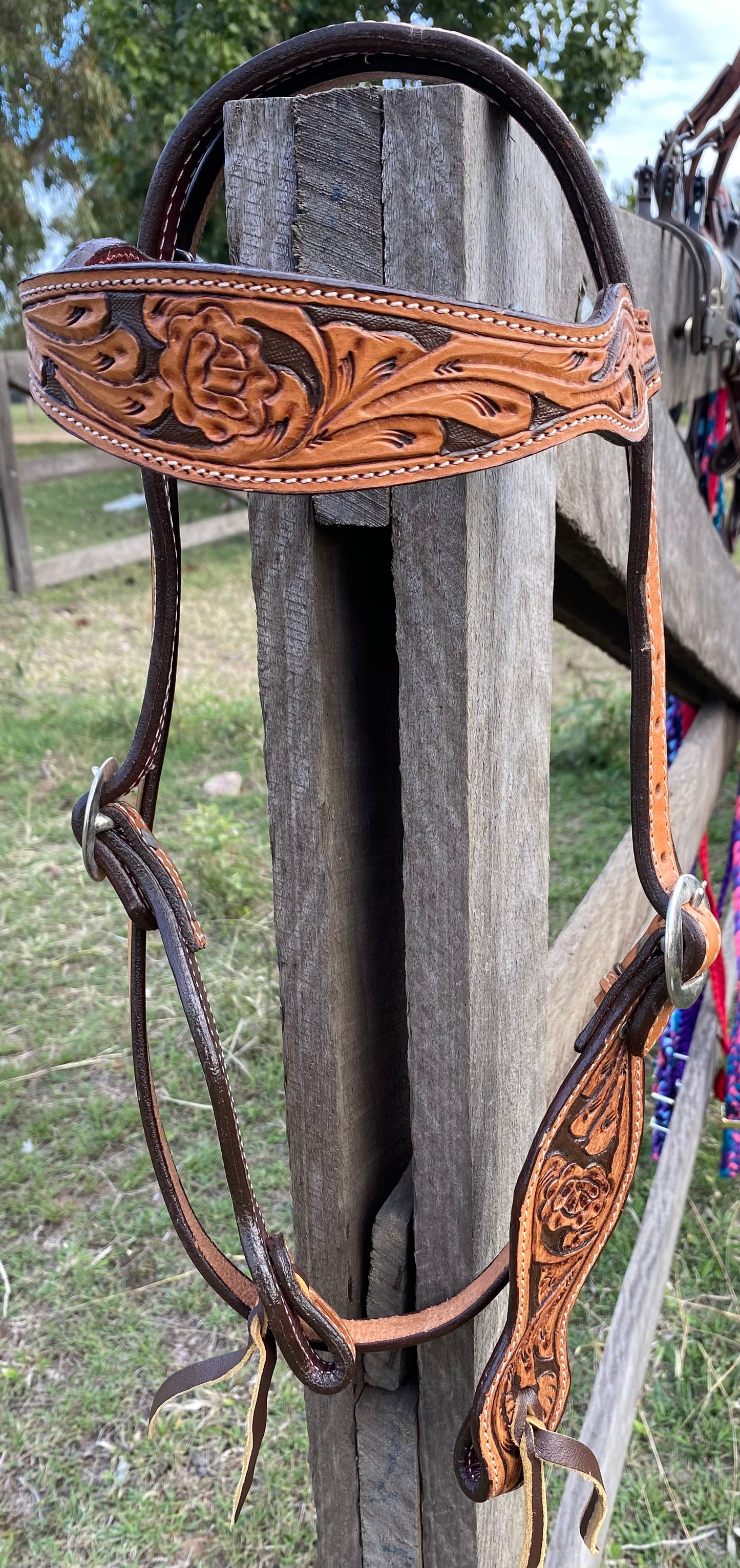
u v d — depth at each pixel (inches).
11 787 143.3
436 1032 26.4
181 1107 84.6
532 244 23.6
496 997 27.3
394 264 20.2
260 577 24.4
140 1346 64.2
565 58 164.9
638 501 23.7
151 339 18.5
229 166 21.2
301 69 21.1
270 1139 80.7
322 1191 29.9
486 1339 30.5
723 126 51.8
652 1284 56.9
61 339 19.3
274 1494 55.3
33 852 126.9
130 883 24.6
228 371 18.3
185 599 249.0
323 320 17.7
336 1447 33.9
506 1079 29.0
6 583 257.8
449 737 23.4
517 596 25.1
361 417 18.4
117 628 222.7
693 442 69.6
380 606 27.2
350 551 25.2
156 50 179.8
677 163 50.3
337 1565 36.3
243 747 156.4
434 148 19.2
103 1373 62.5
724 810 141.3
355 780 27.1
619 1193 26.3
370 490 22.3
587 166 20.7
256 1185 76.1
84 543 312.3
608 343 20.4
